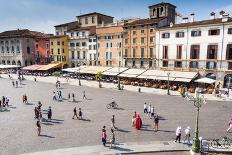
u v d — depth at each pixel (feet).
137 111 110.11
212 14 192.44
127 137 77.92
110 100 134.92
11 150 67.62
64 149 68.54
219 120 95.66
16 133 81.20
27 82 215.10
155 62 204.44
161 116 101.50
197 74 170.60
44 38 307.58
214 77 172.45
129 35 221.05
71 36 281.13
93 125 89.92
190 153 66.49
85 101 132.77
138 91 163.32
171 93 156.66
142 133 81.61
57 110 112.68
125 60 227.61
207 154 66.28
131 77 196.03
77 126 88.79
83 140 75.25
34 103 128.36
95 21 282.15
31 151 67.05
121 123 92.43
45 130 84.38
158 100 134.72
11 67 299.17
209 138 76.84
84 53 267.59
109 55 241.76
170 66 194.29
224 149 68.18
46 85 196.34
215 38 168.25
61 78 239.09
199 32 176.04
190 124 90.63
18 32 331.98
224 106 120.06
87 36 261.65
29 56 329.31
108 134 80.53
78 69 232.94
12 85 197.88
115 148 69.36
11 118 99.30
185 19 202.28
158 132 82.48
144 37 209.87
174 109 113.39
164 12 228.63
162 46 197.77
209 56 172.96
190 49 181.47
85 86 189.37
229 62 164.04
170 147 69.97
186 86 167.84
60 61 287.48
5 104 120.47
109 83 203.41
